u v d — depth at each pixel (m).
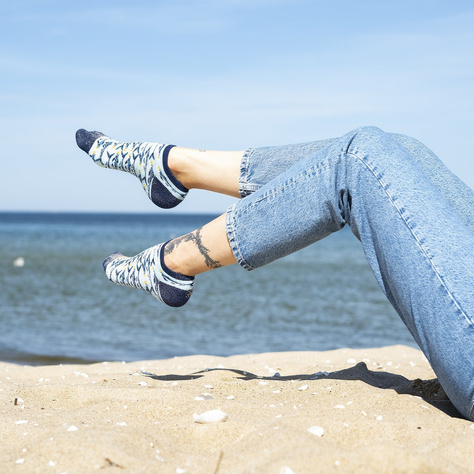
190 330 9.04
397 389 2.61
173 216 194.12
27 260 24.50
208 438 1.87
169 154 2.54
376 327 9.48
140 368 3.91
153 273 2.38
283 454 1.57
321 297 13.73
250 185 2.41
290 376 3.00
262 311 11.30
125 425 1.96
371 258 2.08
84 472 1.57
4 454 1.74
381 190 1.97
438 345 1.86
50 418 2.13
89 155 2.82
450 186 2.26
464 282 1.83
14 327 8.98
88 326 9.26
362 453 1.53
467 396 1.88
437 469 1.49
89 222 124.56
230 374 3.05
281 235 2.12
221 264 2.29
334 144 2.09
